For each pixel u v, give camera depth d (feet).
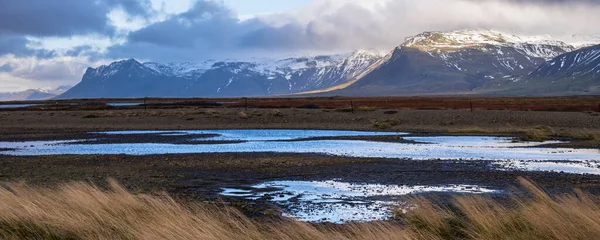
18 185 56.49
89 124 215.31
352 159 98.58
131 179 74.84
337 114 225.35
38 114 244.22
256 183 71.41
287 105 344.28
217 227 31.55
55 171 84.28
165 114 238.68
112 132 185.68
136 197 43.37
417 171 82.28
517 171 81.66
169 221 32.27
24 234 33.99
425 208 41.78
